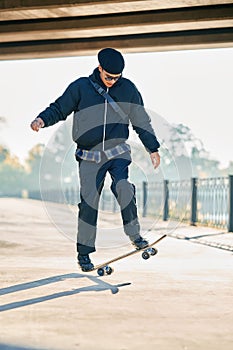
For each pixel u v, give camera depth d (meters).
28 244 10.21
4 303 4.91
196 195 15.98
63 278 6.31
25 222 15.05
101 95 5.29
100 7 11.93
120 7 11.95
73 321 4.23
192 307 4.80
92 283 6.00
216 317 4.43
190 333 3.92
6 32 13.55
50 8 11.94
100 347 3.54
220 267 7.53
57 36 13.74
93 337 3.78
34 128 5.18
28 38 14.02
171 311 4.62
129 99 5.34
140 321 4.25
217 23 12.45
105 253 9.05
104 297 5.20
